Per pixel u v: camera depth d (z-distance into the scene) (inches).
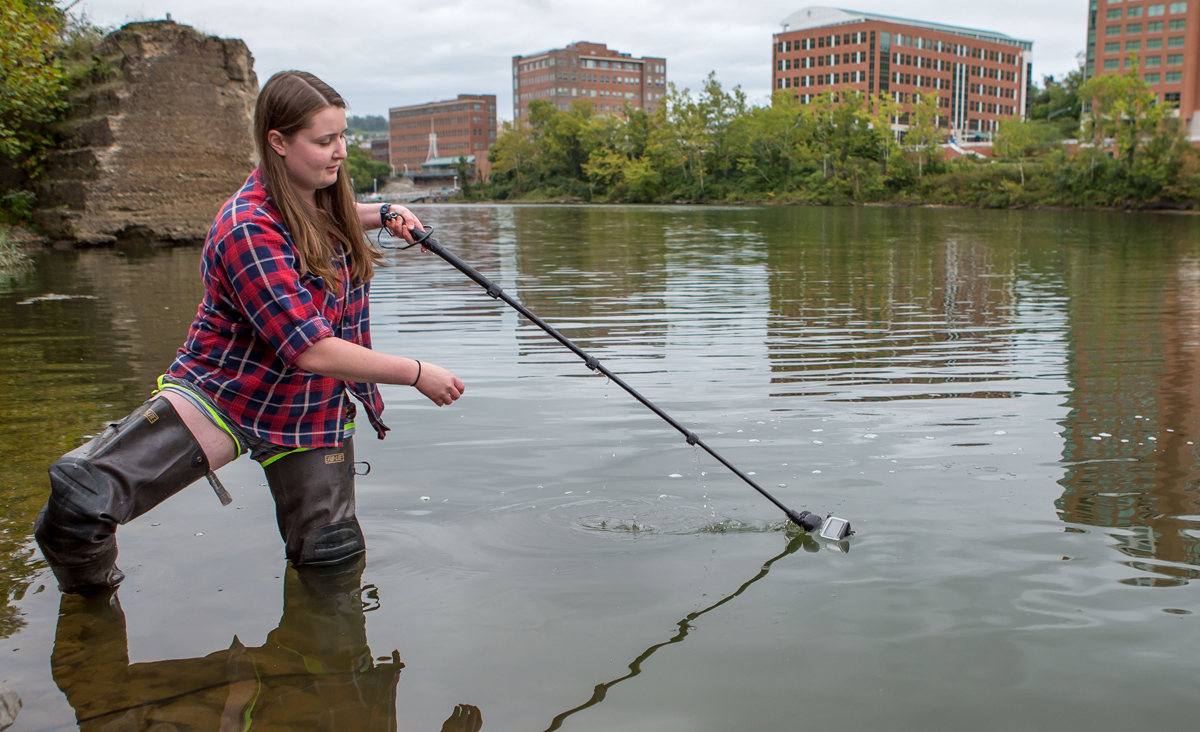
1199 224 1142.3
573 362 224.1
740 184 3058.6
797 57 4345.5
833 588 96.4
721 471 136.2
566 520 116.4
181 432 95.3
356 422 164.4
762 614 90.6
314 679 78.6
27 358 223.5
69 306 319.6
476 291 378.0
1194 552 104.7
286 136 92.2
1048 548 106.3
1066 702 74.7
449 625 88.6
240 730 70.6
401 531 112.7
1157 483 129.2
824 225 1066.7
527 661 81.7
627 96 5846.5
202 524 114.8
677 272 464.1
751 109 3147.1
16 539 110.3
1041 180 2208.4
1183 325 282.8
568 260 540.7
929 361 225.0
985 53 4606.3
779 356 232.8
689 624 88.7
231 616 90.7
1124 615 89.6
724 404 179.6
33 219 656.4
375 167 6043.3
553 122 3912.4
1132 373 207.9
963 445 149.3
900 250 633.0
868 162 2731.3
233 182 712.4
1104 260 549.3
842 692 76.4
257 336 95.2
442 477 133.2
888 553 105.5
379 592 96.0
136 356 226.2
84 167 658.2
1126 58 3511.3
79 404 176.9
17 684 77.6
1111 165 2047.2
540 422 164.6
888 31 4087.1
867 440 152.6
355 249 103.2
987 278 437.1
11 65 507.5
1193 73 3351.4
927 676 78.8
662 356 233.9
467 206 2325.3
